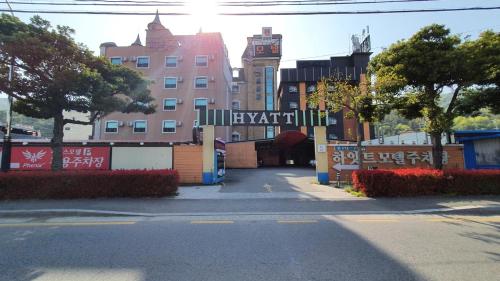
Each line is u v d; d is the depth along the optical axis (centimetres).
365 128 5134
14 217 891
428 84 1372
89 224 778
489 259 494
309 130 4953
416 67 1298
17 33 1203
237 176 2356
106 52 4297
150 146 1922
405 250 543
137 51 4300
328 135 5119
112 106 1481
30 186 1162
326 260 493
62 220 841
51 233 679
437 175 1188
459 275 429
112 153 1944
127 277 425
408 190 1181
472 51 1262
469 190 1177
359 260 492
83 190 1185
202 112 1812
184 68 4250
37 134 3438
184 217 874
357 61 5334
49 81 1299
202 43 4309
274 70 5612
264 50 5644
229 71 5131
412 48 1312
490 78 1293
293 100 5462
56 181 1176
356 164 1919
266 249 554
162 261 490
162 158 1900
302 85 5466
